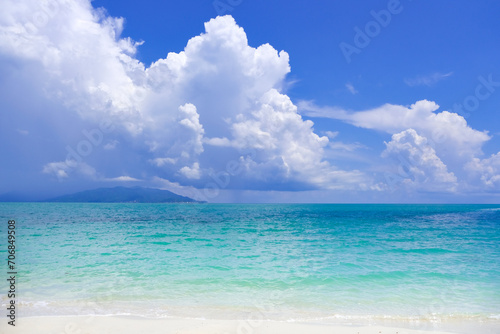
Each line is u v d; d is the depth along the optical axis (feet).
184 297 42.29
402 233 128.77
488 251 81.25
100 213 321.93
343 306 38.91
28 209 408.26
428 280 50.78
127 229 146.82
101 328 31.55
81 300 40.73
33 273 55.88
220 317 35.17
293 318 35.04
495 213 341.21
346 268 59.93
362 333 31.14
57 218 231.91
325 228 154.61
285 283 49.26
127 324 32.68
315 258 71.26
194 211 413.80
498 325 33.27
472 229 147.43
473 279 51.47
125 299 41.32
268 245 94.07
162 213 341.41
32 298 41.45
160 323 33.12
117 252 80.33
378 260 68.59
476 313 36.68
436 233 128.26
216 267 61.31
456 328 32.55
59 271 57.62
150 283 49.14
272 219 236.43
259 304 39.58
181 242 100.63
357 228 154.92
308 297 42.34
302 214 326.44
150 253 79.05
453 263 65.05
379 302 40.37
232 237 115.55
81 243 97.14
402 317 35.40
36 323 32.65
